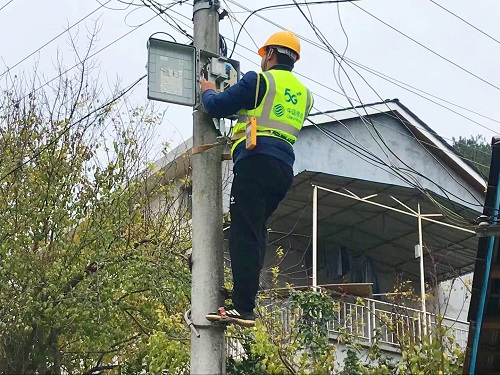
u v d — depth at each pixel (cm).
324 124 1577
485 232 782
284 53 611
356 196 1550
